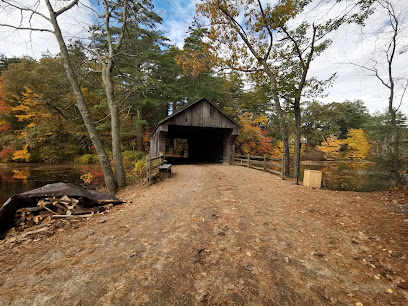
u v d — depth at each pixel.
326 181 11.66
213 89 23.22
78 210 4.39
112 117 8.52
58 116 20.52
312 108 34.09
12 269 2.40
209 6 9.93
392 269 2.46
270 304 1.86
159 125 13.94
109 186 7.82
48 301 1.86
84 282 2.14
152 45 18.88
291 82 11.43
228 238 3.23
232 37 10.60
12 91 18.48
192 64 12.13
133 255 2.69
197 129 17.20
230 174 10.15
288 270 2.41
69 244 3.04
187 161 20.16
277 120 30.98
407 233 3.39
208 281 2.17
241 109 24.11
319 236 3.38
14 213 4.06
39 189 4.51
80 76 8.84
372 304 1.89
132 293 1.97
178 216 4.21
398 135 8.22
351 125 42.75
